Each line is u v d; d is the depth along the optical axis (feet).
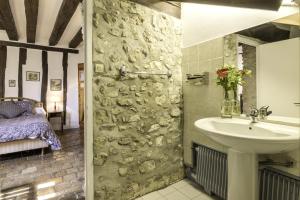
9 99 15.75
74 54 18.61
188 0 5.81
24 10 10.78
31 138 10.79
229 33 6.41
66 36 15.72
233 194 5.02
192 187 7.68
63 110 18.21
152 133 7.28
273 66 5.39
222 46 6.53
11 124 10.80
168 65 7.68
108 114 6.20
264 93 5.57
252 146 4.00
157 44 7.30
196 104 7.59
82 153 11.54
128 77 6.57
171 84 7.82
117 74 6.33
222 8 6.61
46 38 16.57
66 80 18.28
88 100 5.80
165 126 7.68
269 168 5.45
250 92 5.86
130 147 6.71
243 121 5.64
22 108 14.47
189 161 8.00
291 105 5.09
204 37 7.21
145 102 7.04
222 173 6.45
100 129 6.06
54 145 11.44
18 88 16.24
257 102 5.72
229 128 5.52
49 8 10.32
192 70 7.68
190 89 7.83
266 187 5.41
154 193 7.26
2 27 13.89
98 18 5.90
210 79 6.97
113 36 6.22
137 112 6.84
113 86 6.27
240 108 6.06
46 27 13.64
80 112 19.36
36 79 16.97
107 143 6.21
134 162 6.82
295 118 5.02
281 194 5.11
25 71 16.49
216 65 6.74
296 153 4.91
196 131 7.61
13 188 7.51
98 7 5.89
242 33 6.06
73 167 9.50
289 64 5.10
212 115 6.94
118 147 6.44
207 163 6.97
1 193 7.16
